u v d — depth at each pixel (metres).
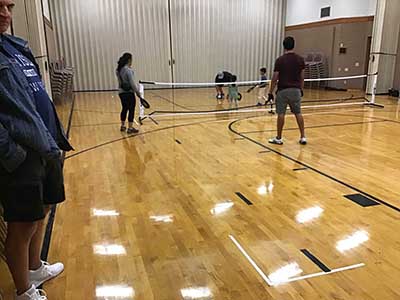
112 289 2.12
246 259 2.42
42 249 2.55
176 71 15.31
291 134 6.27
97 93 13.81
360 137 5.96
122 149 5.38
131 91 6.43
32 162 1.69
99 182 3.95
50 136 1.74
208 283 2.16
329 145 5.46
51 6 13.36
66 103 9.17
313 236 2.71
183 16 14.81
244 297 2.03
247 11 15.48
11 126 1.58
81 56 14.09
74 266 2.35
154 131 6.68
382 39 11.63
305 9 14.92
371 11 12.84
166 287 2.13
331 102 10.52
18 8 4.40
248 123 7.43
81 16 13.75
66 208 3.27
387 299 2.00
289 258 2.42
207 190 3.68
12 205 1.69
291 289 2.10
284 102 5.36
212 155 4.99
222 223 2.95
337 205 3.27
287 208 3.22
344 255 2.45
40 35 5.31
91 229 2.87
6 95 1.58
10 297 2.01
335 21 13.62
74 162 4.71
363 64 13.39
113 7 14.01
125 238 2.72
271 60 16.30
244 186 3.78
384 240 2.64
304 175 4.10
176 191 3.66
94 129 6.89
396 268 2.29
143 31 14.53
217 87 11.94
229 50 15.67
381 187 3.70
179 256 2.46
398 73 11.95
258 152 5.10
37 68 1.96
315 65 14.33
